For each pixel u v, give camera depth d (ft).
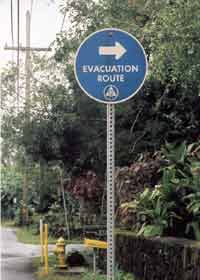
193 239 27.09
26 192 112.47
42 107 51.60
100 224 53.01
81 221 72.43
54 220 80.59
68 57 43.55
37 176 84.79
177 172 29.27
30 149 52.19
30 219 115.24
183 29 21.93
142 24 30.53
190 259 23.68
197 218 27.22
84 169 52.85
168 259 26.02
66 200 77.05
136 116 39.88
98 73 17.15
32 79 60.54
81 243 67.41
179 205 28.48
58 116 49.49
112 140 17.04
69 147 50.19
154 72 25.48
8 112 66.23
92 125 47.39
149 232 28.81
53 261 47.42
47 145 50.78
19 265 47.60
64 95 50.52
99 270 37.09
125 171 34.81
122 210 33.40
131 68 17.15
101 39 17.13
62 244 42.75
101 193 52.13
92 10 38.75
